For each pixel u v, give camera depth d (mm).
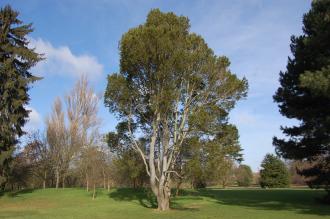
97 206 34656
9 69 38375
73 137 58844
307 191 57906
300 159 33938
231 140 33000
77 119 59312
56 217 25812
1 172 38562
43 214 27938
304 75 24547
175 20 31641
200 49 31031
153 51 29672
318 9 31094
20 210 31328
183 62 29969
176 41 30375
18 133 40250
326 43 27672
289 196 46344
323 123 27125
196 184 61281
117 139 35938
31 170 57375
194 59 30312
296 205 34000
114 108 32906
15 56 39344
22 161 56844
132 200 40594
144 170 40062
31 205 36000
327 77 23219
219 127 32000
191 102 31688
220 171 33062
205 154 31703
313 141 32125
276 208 31266
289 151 33500
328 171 33875
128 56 30344
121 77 31734
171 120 32188
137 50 29578
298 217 23969
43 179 60281
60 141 59188
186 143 32375
